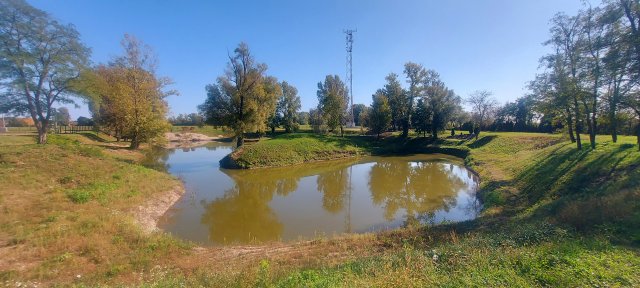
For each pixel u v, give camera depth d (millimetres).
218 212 17375
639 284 5109
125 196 16531
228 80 35781
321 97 61562
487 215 14625
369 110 61031
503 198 17078
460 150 41656
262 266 7770
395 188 23266
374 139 54125
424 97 51812
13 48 25078
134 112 33062
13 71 25312
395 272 6344
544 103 21812
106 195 15898
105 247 10234
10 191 14234
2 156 18375
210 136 77875
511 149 33938
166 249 10773
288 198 20688
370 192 22141
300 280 6672
